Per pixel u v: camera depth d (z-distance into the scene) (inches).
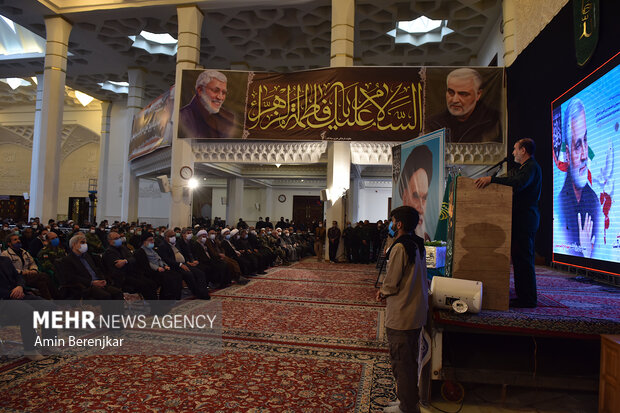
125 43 497.7
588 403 106.1
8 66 576.1
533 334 100.0
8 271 131.6
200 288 216.8
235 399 99.3
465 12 397.1
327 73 365.4
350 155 408.5
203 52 519.2
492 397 108.7
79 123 745.6
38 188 418.6
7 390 102.6
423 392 104.2
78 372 115.1
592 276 185.8
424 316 89.9
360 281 288.7
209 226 668.1
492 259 109.5
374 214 733.3
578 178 195.3
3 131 810.2
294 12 425.7
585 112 189.5
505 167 336.2
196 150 409.1
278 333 156.2
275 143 408.2
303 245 472.7
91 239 304.3
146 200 722.8
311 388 106.7
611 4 175.0
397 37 466.0
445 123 346.3
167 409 93.6
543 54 253.3
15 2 402.0
